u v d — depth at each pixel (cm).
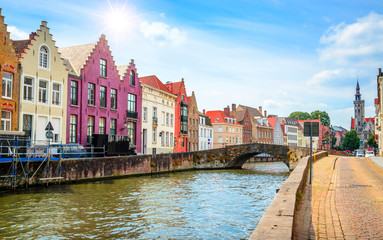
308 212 830
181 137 5466
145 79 4894
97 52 3422
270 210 603
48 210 1484
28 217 1351
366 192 1160
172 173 3628
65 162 2280
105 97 3550
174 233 1166
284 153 4259
